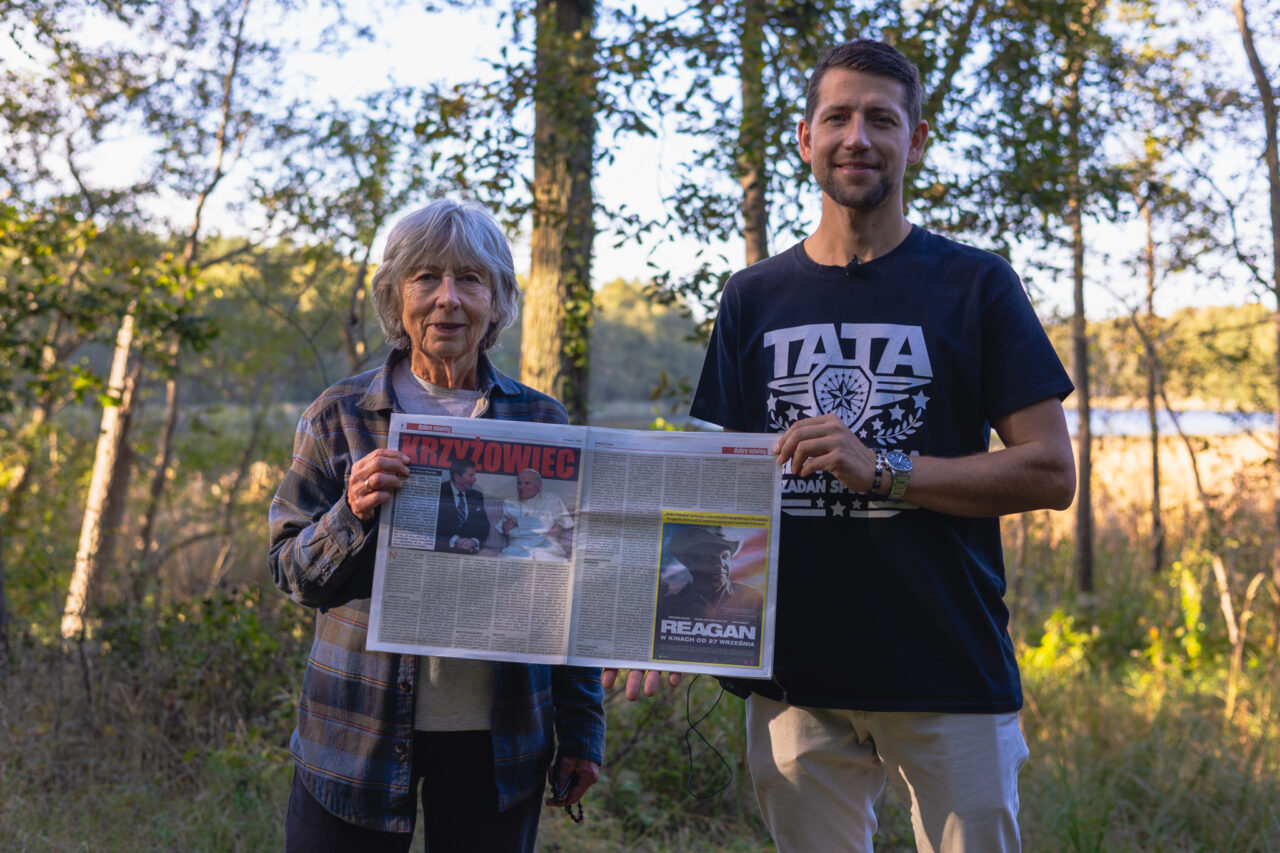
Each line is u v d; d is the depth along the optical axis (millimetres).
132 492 12805
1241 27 6777
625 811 4043
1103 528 10242
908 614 1912
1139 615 8070
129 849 3412
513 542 1824
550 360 6066
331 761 1830
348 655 1859
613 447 1865
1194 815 4172
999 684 1944
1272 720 5090
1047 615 8289
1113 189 5379
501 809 1854
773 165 4898
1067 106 5617
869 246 1998
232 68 8625
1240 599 7797
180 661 4754
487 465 1837
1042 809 4043
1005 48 5109
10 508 10125
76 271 8508
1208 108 6988
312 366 11297
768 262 2117
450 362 1972
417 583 1802
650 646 1813
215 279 10141
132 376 9727
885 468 1789
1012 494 1821
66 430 11914
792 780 2076
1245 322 8008
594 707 2068
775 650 1994
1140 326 8352
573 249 6039
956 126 5031
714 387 2174
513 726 1877
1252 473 7805
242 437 13594
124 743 4191
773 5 5004
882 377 1938
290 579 1813
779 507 1829
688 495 1848
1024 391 1871
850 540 1935
